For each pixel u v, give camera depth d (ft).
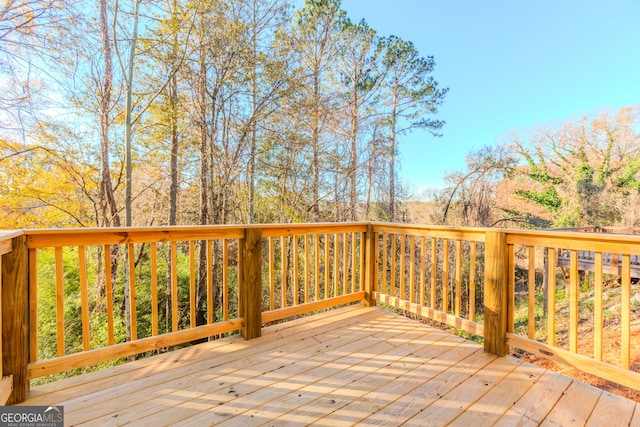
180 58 21.22
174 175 24.63
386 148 35.04
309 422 4.76
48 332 20.13
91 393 5.49
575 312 6.06
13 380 5.12
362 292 10.71
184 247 30.42
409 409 5.09
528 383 5.90
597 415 4.91
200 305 24.56
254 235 8.11
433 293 8.90
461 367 6.53
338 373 6.28
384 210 34.88
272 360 6.84
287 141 26.13
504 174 39.06
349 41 34.60
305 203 28.30
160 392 5.56
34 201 21.43
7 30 15.98
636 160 37.40
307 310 9.39
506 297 7.09
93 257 24.27
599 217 39.19
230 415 4.92
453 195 39.45
